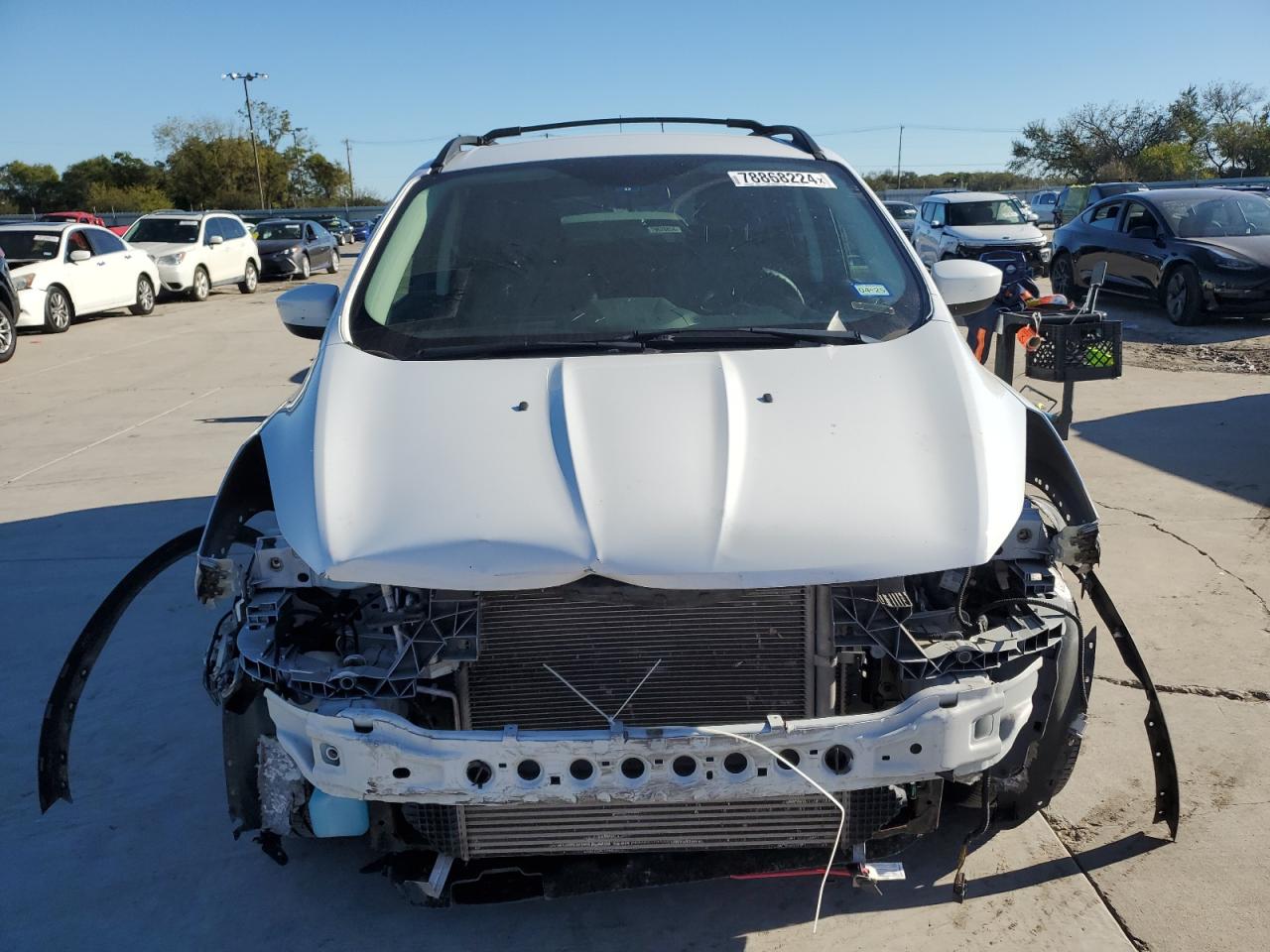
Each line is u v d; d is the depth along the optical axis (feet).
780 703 8.38
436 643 8.12
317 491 8.38
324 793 8.70
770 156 12.72
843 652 8.20
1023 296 19.95
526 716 8.42
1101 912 9.04
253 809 9.30
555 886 8.70
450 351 9.88
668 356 9.57
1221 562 16.72
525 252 11.22
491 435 8.65
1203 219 44.68
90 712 13.03
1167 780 9.67
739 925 9.08
